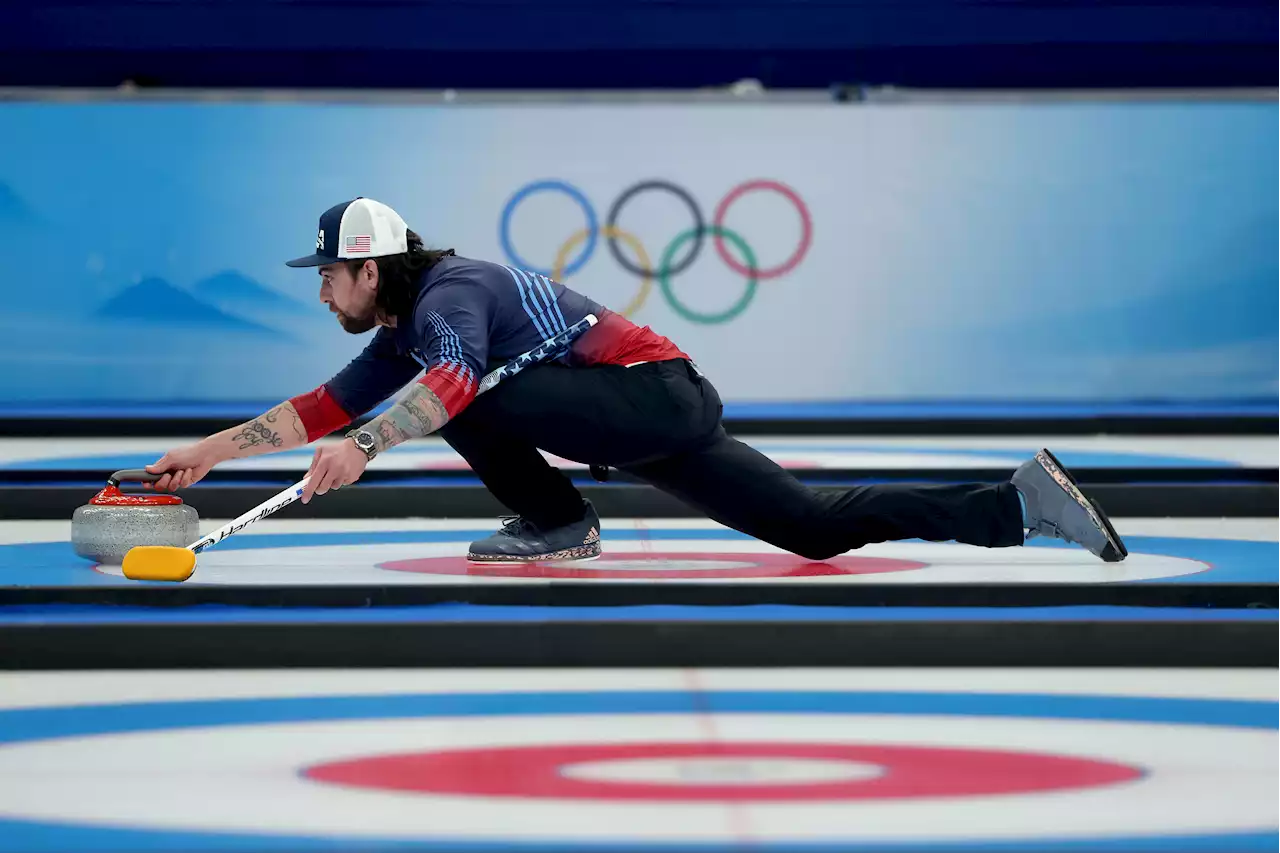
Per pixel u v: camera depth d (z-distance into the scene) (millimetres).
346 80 30797
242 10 30031
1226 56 30984
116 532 12070
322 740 8312
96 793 7355
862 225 27641
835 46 30656
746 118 27484
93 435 24047
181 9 29938
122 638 10078
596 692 9438
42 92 26641
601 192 27578
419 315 11336
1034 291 27750
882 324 27828
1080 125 27391
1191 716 8891
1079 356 27844
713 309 27781
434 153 27438
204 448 12312
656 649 10180
